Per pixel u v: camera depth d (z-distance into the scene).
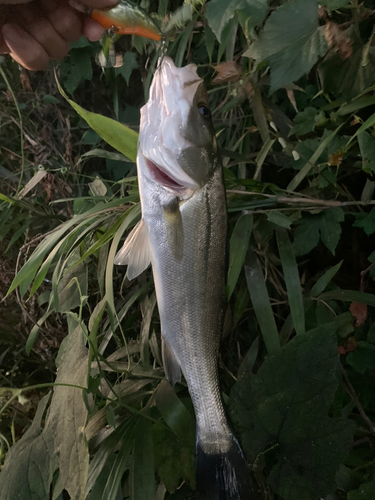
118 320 0.42
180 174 0.33
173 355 0.34
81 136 0.68
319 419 0.37
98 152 0.51
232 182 0.45
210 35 0.47
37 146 0.60
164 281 0.33
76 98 0.67
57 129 0.64
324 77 0.36
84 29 0.37
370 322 0.49
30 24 0.36
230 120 0.55
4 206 0.54
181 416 0.38
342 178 0.54
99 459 0.38
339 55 0.34
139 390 0.43
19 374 0.61
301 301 0.42
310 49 0.33
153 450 0.38
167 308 0.33
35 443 0.38
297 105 0.52
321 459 0.36
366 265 0.55
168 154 0.33
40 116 0.64
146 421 0.39
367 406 0.47
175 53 0.57
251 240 0.47
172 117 0.33
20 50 0.37
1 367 0.62
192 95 0.33
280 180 0.58
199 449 0.33
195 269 0.34
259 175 0.51
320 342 0.39
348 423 0.37
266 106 0.51
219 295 0.35
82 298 0.38
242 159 0.49
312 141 0.47
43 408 0.43
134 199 0.43
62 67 0.62
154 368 0.44
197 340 0.34
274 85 0.34
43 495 0.35
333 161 0.43
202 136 0.34
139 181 0.34
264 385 0.39
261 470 0.39
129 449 0.38
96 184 0.52
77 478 0.34
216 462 0.33
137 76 0.68
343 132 0.48
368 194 0.45
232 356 0.52
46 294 0.52
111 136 0.40
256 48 0.34
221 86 0.56
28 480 0.36
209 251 0.34
